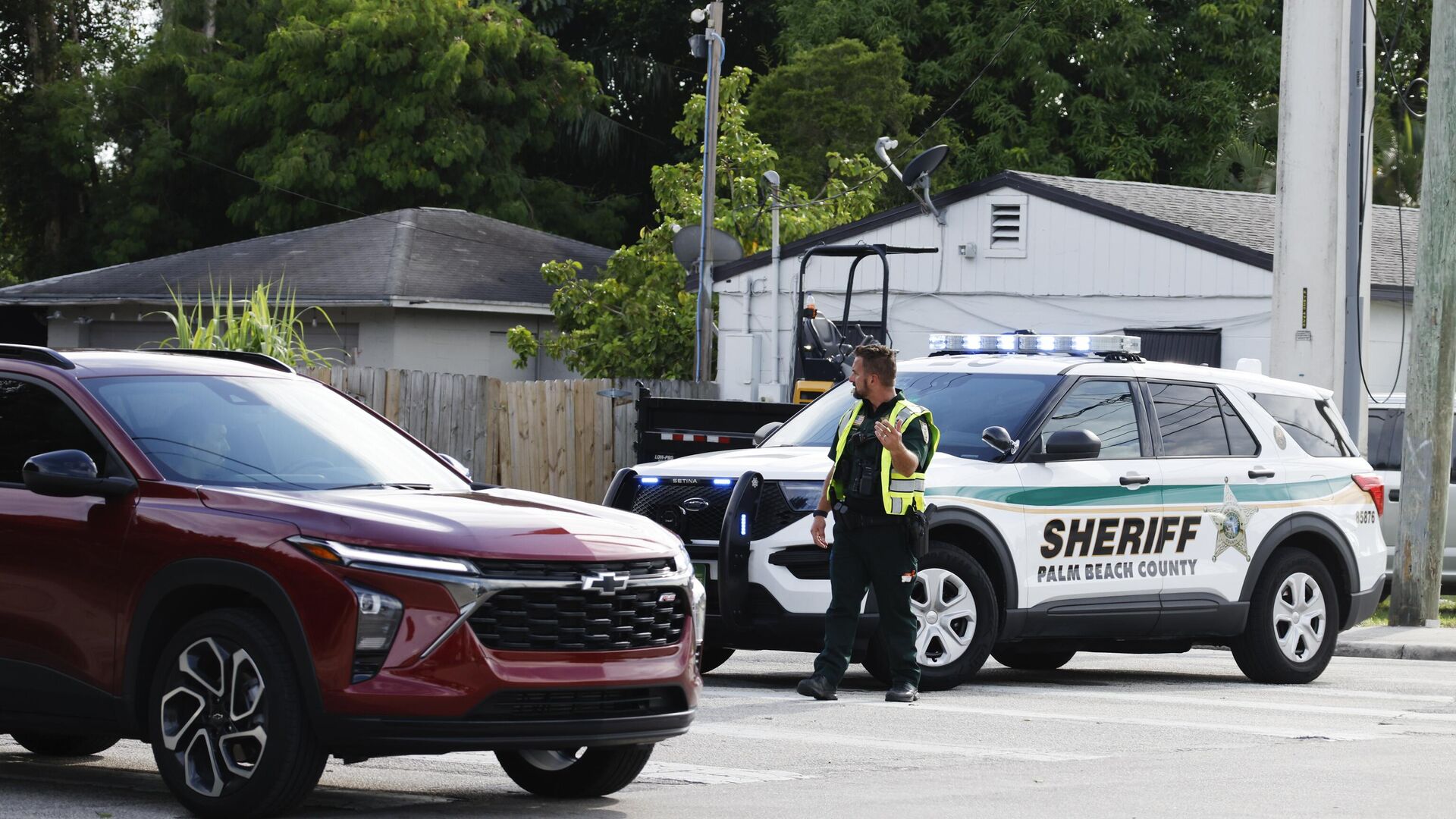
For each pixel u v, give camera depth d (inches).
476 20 5654.5
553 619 805.2
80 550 847.1
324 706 772.0
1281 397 1572.3
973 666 1341.0
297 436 933.2
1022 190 3041.3
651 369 3489.2
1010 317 3063.5
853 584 1258.0
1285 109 2208.4
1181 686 1498.5
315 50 5462.6
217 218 6117.1
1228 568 1476.4
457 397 2364.7
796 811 852.6
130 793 892.6
